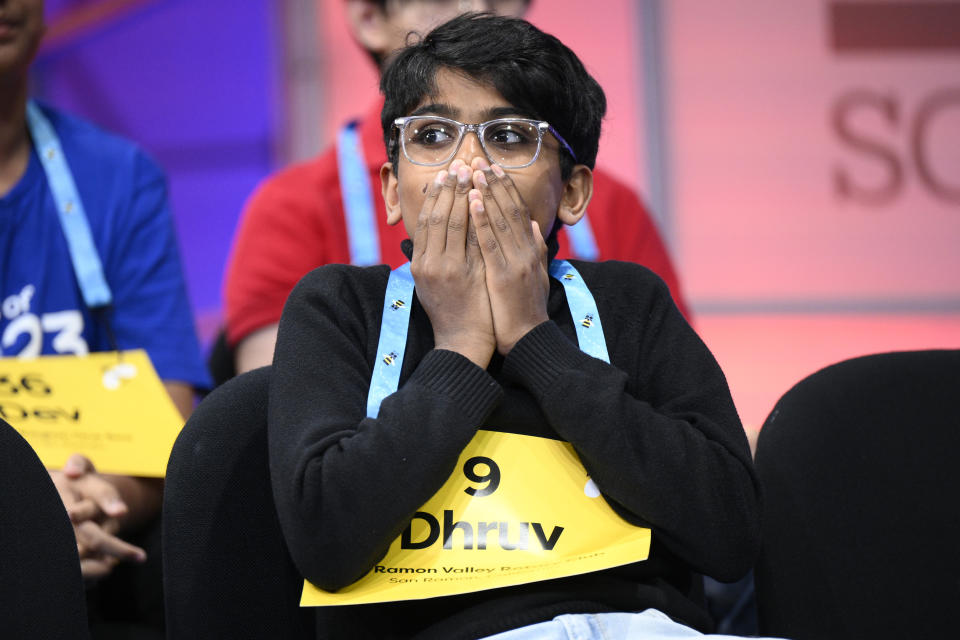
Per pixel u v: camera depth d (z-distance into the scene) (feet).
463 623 12.01
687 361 13.58
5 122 18.67
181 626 12.62
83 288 18.56
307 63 42.83
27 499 12.26
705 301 41.29
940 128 40.55
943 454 14.15
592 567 12.00
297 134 42.88
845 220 40.93
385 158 20.92
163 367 18.80
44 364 17.29
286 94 42.91
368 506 11.58
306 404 12.40
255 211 21.33
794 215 41.14
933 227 40.60
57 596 12.26
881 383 14.37
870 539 13.91
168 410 17.08
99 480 16.19
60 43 43.91
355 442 11.80
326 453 11.83
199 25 43.42
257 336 20.26
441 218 12.87
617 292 14.15
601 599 12.43
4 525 12.05
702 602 13.87
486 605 12.15
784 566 13.87
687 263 41.47
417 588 11.86
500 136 13.29
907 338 40.63
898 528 13.94
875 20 40.70
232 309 20.65
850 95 40.91
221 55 43.29
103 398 17.10
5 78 18.11
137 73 43.75
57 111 19.85
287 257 20.51
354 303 13.57
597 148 14.62
